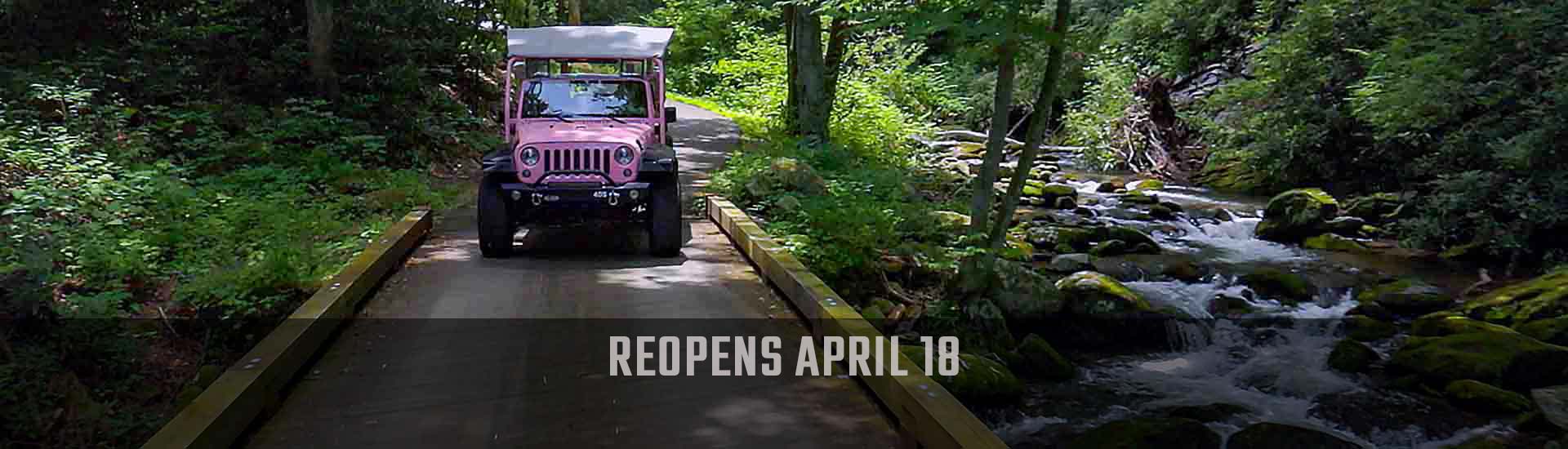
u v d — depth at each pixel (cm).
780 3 1719
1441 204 1330
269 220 1026
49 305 671
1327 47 1870
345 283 700
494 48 2044
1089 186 2002
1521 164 1235
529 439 482
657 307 748
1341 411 789
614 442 479
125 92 1405
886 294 1016
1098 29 2056
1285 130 1889
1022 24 922
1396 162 1678
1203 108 2200
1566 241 1241
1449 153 1411
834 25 1875
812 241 1029
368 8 1694
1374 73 1619
